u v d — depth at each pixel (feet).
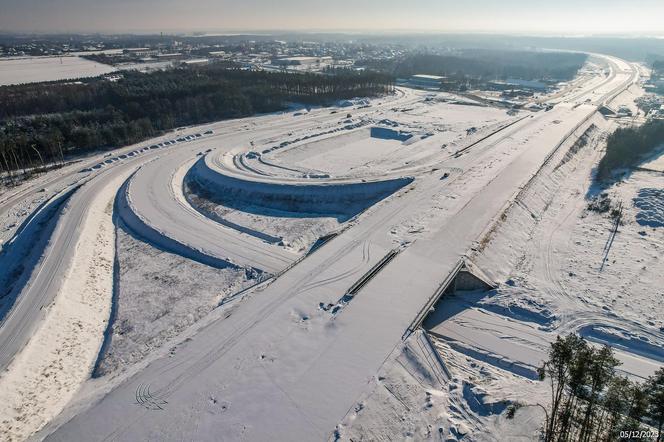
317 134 309.83
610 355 65.16
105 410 83.41
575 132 299.58
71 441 77.36
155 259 153.58
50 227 169.99
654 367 96.78
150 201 196.95
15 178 232.53
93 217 180.14
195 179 230.07
